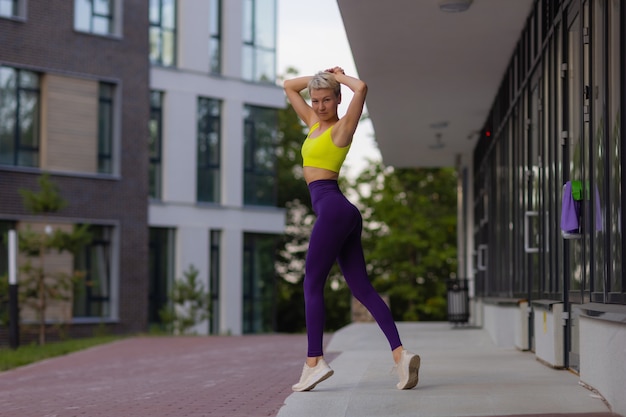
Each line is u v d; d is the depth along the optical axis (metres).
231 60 30.67
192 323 26.06
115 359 14.78
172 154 29.03
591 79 7.72
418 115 18.62
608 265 6.97
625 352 5.85
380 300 7.44
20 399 9.34
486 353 11.71
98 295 26.48
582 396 6.78
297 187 50.31
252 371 10.94
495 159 16.58
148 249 28.08
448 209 48.19
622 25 6.58
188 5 29.50
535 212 10.97
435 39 13.27
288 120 51.19
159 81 28.67
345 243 7.50
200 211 29.72
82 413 7.57
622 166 6.54
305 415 6.48
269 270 32.22
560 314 9.12
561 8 9.30
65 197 25.80
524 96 12.43
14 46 25.02
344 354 11.59
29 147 25.38
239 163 30.80
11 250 18.67
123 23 27.20
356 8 11.90
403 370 7.35
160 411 7.39
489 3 11.67
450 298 20.09
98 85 26.73
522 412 6.22
